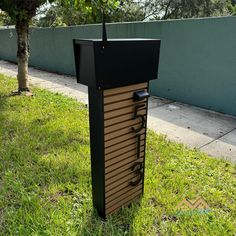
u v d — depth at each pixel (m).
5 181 2.34
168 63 5.27
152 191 2.30
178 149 3.18
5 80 6.48
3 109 4.19
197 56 4.79
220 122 4.24
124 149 1.87
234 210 2.16
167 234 1.87
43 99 4.87
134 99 1.78
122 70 1.61
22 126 3.53
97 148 1.77
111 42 1.50
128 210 2.04
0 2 4.61
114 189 1.93
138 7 15.89
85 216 1.97
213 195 2.31
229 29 4.26
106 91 1.61
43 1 4.69
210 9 15.54
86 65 1.56
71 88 6.17
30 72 8.30
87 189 2.27
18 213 1.96
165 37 5.19
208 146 3.39
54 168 2.56
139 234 1.85
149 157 2.88
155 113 4.59
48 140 3.13
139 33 5.61
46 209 2.03
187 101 5.15
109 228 1.88
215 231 1.91
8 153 2.79
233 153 3.22
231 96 4.48
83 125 3.65
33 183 2.32
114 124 1.74
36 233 1.79
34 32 8.86
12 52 10.43
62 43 7.88
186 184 2.46
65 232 1.82
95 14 4.27
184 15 16.11
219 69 4.53
